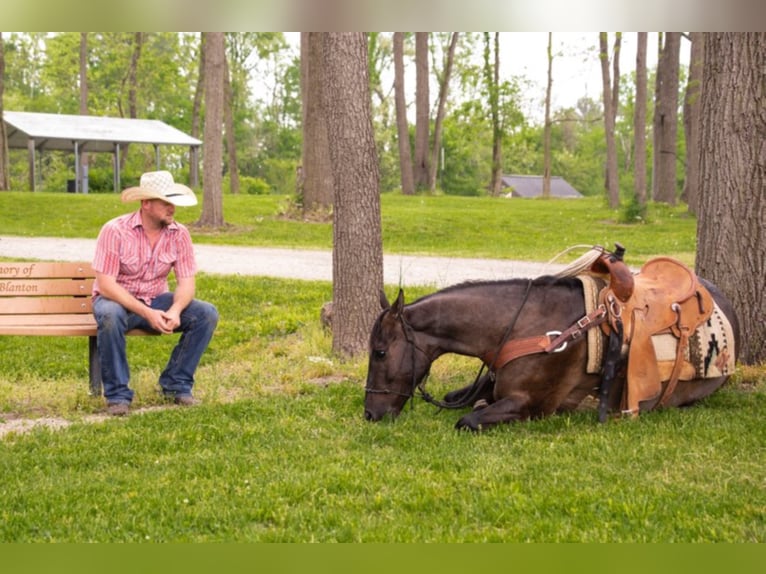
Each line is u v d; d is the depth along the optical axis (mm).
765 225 8281
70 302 8211
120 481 5398
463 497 4988
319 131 26781
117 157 45938
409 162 41750
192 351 7824
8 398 8070
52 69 65188
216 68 24641
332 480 5273
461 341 6551
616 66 42000
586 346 6449
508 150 70375
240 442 6305
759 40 8156
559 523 4598
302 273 16406
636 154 30375
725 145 8344
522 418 6500
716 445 5949
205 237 23266
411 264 18062
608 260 6531
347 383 8312
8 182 35938
